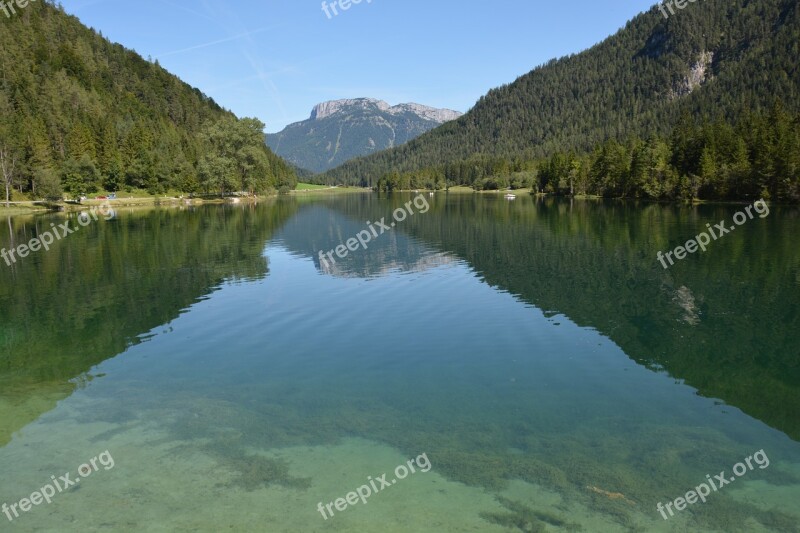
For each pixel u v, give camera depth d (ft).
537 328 70.54
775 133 317.42
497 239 166.81
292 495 33.01
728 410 46.19
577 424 43.11
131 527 29.91
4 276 112.57
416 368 56.03
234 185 425.69
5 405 47.14
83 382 52.70
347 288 96.07
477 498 32.63
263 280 104.42
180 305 84.69
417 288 95.55
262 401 47.70
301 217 268.41
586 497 32.83
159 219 256.73
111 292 95.04
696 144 355.97
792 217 217.97
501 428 42.34
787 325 72.69
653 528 29.81
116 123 508.94
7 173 319.27
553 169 522.88
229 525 30.01
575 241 159.43
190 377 53.83
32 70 533.14
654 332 69.26
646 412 45.57
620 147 431.02
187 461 37.24
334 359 58.95
